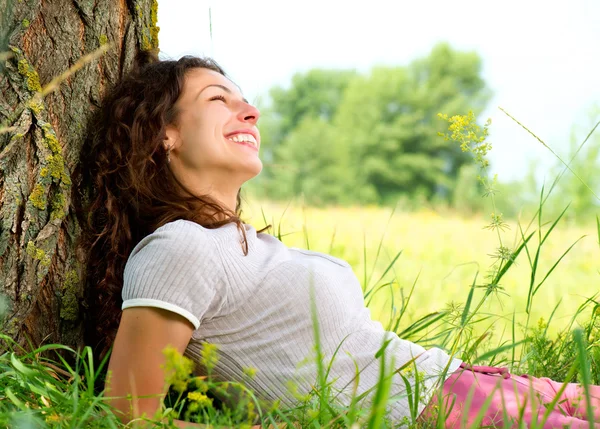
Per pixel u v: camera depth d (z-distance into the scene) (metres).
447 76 44.72
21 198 2.06
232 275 1.94
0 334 1.89
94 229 2.23
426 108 42.62
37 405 1.72
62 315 2.16
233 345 1.96
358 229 13.34
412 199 39.22
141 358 1.78
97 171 2.24
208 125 2.24
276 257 2.08
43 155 2.10
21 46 2.11
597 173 15.53
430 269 8.38
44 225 2.09
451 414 1.87
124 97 2.26
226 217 2.19
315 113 45.81
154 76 2.27
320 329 1.98
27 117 2.07
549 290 6.51
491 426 1.77
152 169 2.21
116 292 2.17
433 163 40.34
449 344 2.99
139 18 2.43
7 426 1.44
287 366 1.96
